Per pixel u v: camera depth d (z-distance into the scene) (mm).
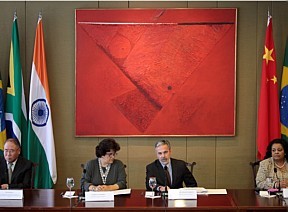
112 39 5359
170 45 5340
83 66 5375
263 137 5168
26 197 3889
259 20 5371
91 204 3607
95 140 5445
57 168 5445
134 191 4145
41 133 5297
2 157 4527
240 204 3592
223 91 5352
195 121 5383
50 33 5422
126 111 5395
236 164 5430
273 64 5230
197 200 3750
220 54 5336
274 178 4406
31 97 5266
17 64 5266
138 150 5438
